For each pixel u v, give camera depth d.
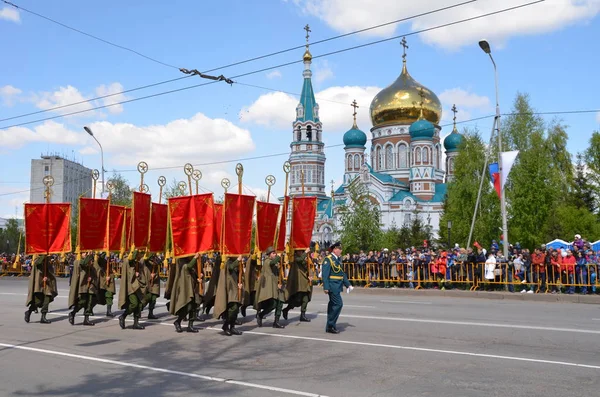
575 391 7.49
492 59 27.61
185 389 7.69
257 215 13.86
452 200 49.12
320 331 12.81
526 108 46.50
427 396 7.25
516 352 10.09
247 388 7.71
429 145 78.38
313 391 7.53
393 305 18.69
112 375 8.55
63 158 108.75
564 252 22.47
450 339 11.48
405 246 62.41
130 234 15.51
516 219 43.91
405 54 84.44
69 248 14.91
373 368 8.88
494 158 46.16
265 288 13.26
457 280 24.41
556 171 46.66
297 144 88.88
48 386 7.91
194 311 13.03
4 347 11.02
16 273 43.12
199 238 13.05
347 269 28.05
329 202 84.12
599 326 13.27
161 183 16.31
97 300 14.75
